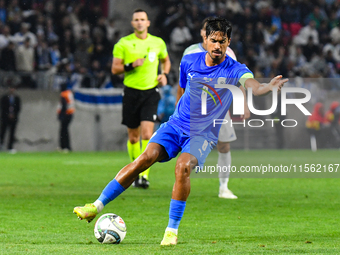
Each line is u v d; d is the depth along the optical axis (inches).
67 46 2677.2
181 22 2928.2
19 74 2322.8
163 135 555.5
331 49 3198.8
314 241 553.6
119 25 2938.0
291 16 3189.0
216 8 3068.4
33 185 1120.2
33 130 2335.1
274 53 3053.6
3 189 1045.2
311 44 3144.7
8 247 501.7
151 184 1189.1
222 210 800.9
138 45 1127.6
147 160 542.9
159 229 631.8
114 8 2925.7
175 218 529.7
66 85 2374.5
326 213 776.9
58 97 2369.6
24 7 2731.3
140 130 1224.8
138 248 499.5
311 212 786.2
